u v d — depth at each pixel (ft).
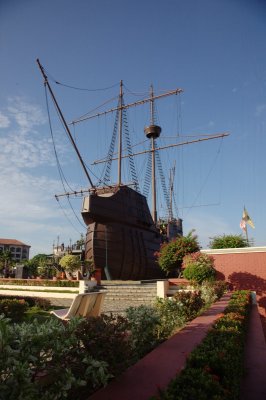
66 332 13.16
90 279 83.66
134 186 130.62
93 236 94.99
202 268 60.39
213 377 10.77
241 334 18.99
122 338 14.42
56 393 11.23
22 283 86.12
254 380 17.22
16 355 10.50
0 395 9.59
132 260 102.47
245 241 80.89
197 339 18.80
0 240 430.20
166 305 28.96
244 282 63.05
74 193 108.06
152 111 163.94
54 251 171.53
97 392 11.62
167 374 13.12
